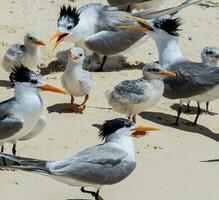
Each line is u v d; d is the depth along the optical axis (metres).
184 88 16.25
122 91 15.58
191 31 21.27
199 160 14.54
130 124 12.70
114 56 19.58
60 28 18.77
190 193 13.23
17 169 12.22
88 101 16.95
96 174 12.20
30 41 18.00
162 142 15.22
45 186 13.11
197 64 16.62
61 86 17.47
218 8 22.84
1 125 13.58
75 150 14.52
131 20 19.27
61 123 15.71
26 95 13.72
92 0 22.95
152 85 15.55
